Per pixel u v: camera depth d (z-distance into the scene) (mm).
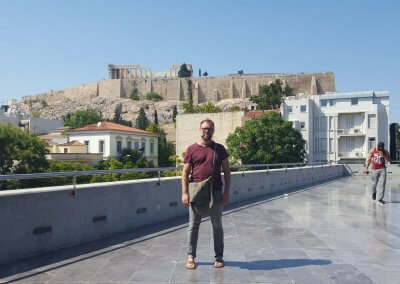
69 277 5746
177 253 7086
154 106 185500
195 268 6172
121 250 7309
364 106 70688
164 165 84562
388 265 6312
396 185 23188
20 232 6648
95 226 8180
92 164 62344
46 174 6965
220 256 6289
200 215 6297
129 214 9180
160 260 6625
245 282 5527
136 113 182250
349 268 6152
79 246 7594
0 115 98188
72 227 7645
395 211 12055
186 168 6328
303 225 9703
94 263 6449
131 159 67000
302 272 5965
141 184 9625
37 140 53812
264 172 17281
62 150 67125
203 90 188875
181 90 195625
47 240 7125
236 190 14633
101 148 67875
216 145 6395
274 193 17781
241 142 58188
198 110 121500
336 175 33375
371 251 7176
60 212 7387
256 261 6555
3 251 6379
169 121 177875
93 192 8156
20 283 5488
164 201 10508
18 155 50969
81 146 66812
